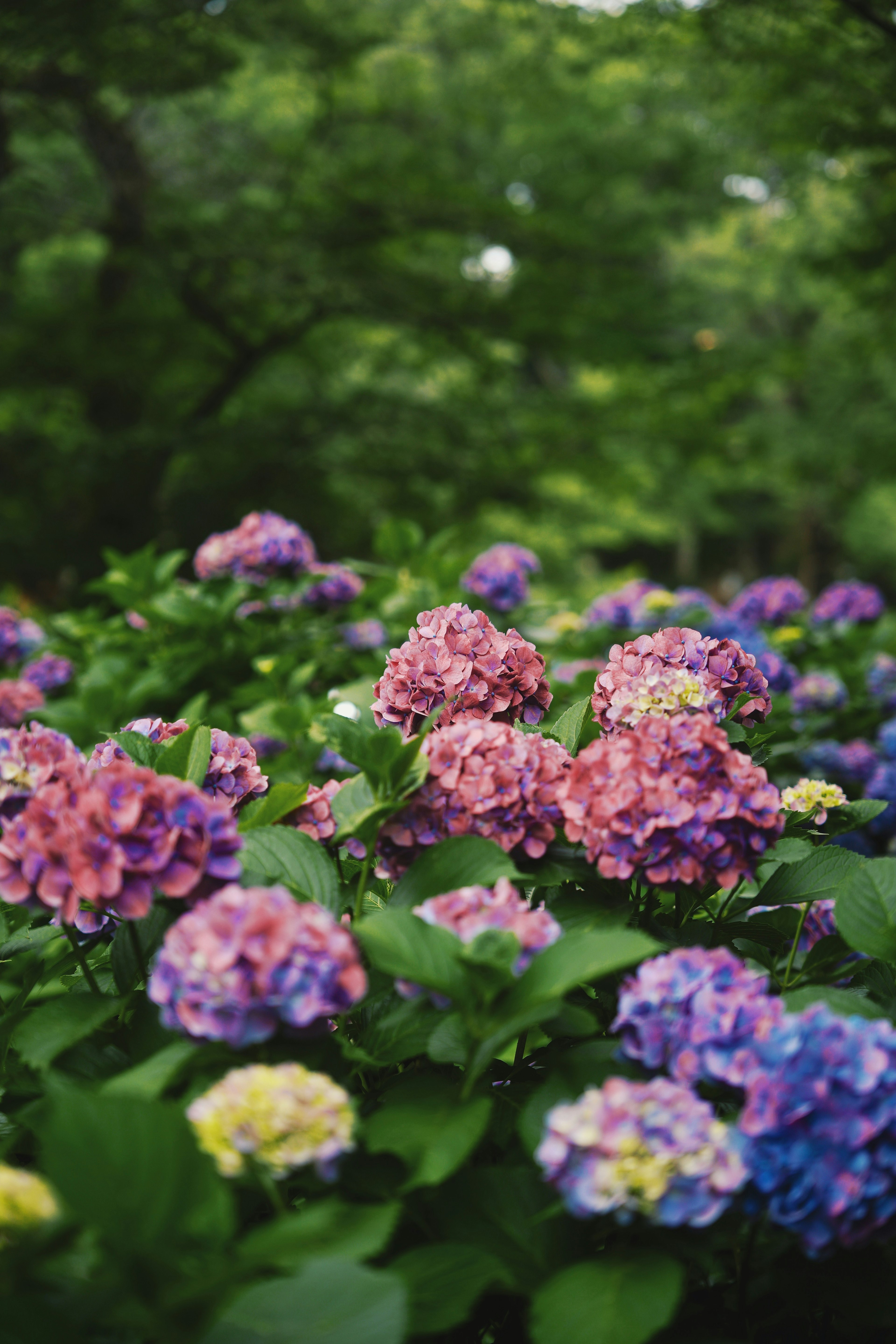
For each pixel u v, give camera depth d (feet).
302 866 6.86
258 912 5.21
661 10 28.22
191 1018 5.29
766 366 51.47
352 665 16.52
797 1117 4.95
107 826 5.74
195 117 48.57
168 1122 4.71
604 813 6.44
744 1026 5.33
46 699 17.58
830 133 29.78
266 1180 5.04
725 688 8.33
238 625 16.65
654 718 6.70
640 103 54.85
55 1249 4.58
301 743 13.35
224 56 38.63
